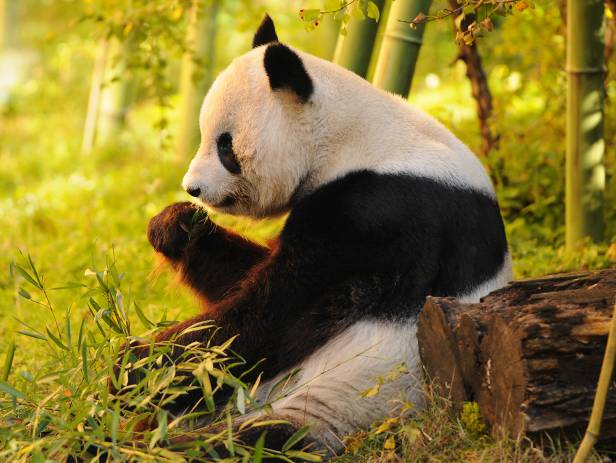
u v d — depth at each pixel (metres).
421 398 6.03
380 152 6.21
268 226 10.30
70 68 25.00
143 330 8.31
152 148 17.56
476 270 6.19
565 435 5.13
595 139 8.98
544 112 11.71
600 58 8.77
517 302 5.55
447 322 5.59
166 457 5.34
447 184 6.12
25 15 31.73
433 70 19.11
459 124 13.62
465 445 5.52
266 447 5.74
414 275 6.02
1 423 5.98
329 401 6.03
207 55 15.02
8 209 13.96
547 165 11.04
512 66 12.10
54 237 12.15
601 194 9.12
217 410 6.34
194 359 6.18
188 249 7.02
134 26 10.02
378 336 6.03
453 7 9.12
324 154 6.36
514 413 5.19
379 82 8.23
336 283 6.11
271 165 6.41
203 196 6.60
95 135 18.03
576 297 5.29
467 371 5.57
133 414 5.88
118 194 14.24
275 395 6.24
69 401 6.00
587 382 5.07
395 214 6.00
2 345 8.39
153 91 11.15
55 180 15.56
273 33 7.19
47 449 5.56
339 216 6.08
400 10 8.07
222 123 6.52
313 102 6.28
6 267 10.87
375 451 5.71
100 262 10.50
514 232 10.30
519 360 5.08
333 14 6.42
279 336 6.18
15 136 20.66
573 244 9.24
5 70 25.34
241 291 6.29
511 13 6.43
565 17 10.11
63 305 9.52
